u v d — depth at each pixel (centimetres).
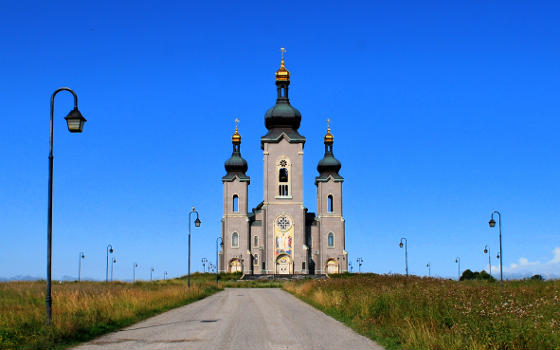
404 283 4459
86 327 2548
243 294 6700
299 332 2592
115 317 2998
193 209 6875
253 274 13638
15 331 2283
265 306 4362
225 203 14162
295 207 13662
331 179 14238
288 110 14025
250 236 14088
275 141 13788
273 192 13700
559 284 4706
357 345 2186
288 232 13600
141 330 2692
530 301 2669
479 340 1836
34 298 4019
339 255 13975
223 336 2470
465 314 2105
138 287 6475
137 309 3481
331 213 14112
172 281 10244
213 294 6769
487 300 2398
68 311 2903
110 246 9938
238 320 3181
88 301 3238
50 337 2255
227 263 13975
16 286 6538
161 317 3394
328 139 14738
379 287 4038
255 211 15400
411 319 2377
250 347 2152
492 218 6097
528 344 1744
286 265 13562
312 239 14025
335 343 2244
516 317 1916
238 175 14262
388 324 2528
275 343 2253
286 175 13825
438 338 1983
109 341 2306
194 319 3253
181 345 2205
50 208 2542
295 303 4741
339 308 3500
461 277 12488
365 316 2875
